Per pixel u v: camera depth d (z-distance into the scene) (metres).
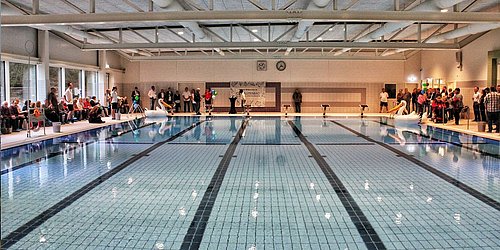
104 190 4.41
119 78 18.22
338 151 7.12
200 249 2.83
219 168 5.61
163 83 18.64
